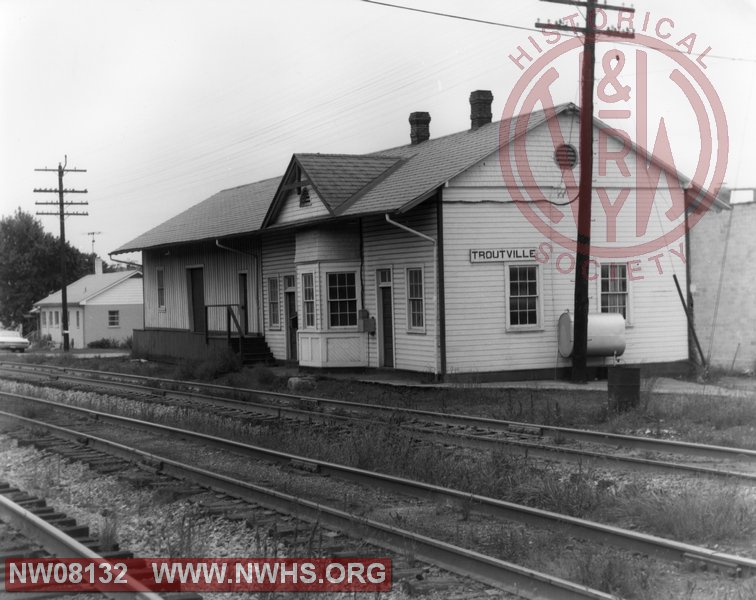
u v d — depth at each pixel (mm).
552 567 7086
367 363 25562
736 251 25812
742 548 7812
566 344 23172
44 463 12742
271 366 29094
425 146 28188
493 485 10023
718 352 26078
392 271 24344
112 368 32094
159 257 37969
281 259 29000
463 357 22641
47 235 76562
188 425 15805
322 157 26328
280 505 9266
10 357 43406
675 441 12602
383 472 11266
